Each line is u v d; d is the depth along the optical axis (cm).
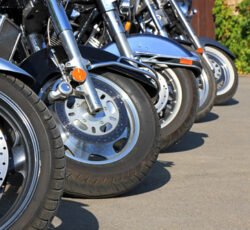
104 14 679
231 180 675
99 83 593
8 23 512
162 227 507
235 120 1134
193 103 790
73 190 564
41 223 390
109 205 566
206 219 532
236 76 1303
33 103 401
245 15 2014
